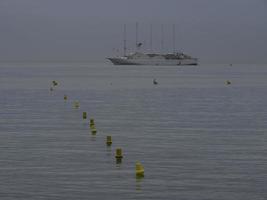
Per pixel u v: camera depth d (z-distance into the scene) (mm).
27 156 43500
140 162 41188
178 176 36844
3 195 32438
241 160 41938
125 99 102375
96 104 91188
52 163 40812
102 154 44406
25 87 141250
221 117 71250
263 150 46219
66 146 48250
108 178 36312
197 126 62031
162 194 32750
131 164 40562
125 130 58719
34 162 41188
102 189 33719
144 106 87438
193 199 31828
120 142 50500
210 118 70062
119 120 67938
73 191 33312
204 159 42312
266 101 98000
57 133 56344
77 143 49906
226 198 32000
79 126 62094
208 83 164750
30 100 99750
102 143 49969
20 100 99750
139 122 65812
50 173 37594
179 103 93500
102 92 123125
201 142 50344
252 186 34375
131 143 49906
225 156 43562
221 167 39531
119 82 169750
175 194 32750
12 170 38500
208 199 31828
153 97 107750
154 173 37656
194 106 87688
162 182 35312
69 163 40844
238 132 57125
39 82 168250
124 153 44812
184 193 32938
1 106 87125
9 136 54062
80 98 104812
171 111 79250
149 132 57156
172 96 110750
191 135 54906
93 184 34812
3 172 37875
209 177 36562
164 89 134625
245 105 89750
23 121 66688
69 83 163625
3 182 35219
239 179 36062
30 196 32281
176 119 68938
